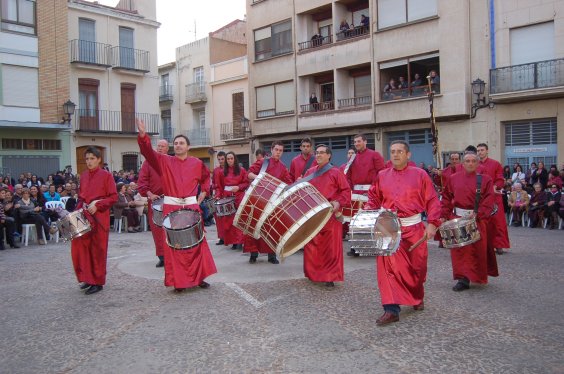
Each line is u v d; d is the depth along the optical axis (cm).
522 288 746
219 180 1187
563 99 1952
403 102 2369
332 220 762
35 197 1467
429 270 890
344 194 761
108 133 2877
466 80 2173
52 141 2653
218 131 3594
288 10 2880
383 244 578
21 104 2512
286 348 516
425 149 2380
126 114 3019
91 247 779
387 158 2523
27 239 1412
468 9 2173
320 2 2722
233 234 1167
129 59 3012
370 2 2467
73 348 538
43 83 2583
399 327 574
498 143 2117
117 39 2983
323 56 2709
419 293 611
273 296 725
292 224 688
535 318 599
